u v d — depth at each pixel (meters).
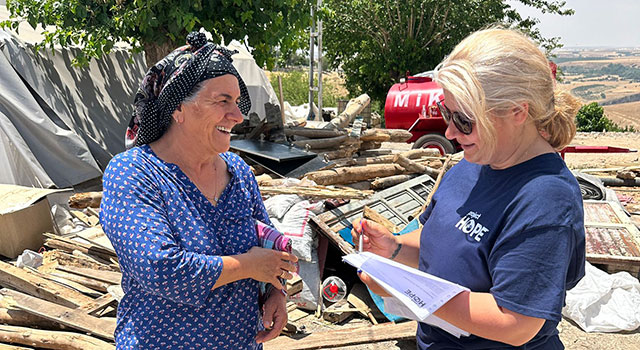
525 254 1.41
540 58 1.47
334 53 25.48
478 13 22.75
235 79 1.78
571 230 1.40
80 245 5.09
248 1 7.24
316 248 4.62
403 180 6.33
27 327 3.87
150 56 7.79
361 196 5.11
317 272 4.44
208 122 1.73
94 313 3.90
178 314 1.73
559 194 1.42
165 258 1.57
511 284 1.42
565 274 1.39
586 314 4.16
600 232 5.41
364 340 3.77
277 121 6.84
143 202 1.64
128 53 10.04
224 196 1.90
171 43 7.69
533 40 1.52
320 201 5.04
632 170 8.89
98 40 7.12
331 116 17.28
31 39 8.33
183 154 1.79
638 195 8.16
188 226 1.73
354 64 24.97
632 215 6.96
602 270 4.85
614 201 6.64
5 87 7.29
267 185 5.44
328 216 4.83
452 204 1.71
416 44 22.95
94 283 4.34
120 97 9.45
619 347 3.84
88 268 4.66
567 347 3.86
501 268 1.45
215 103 1.72
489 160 1.54
